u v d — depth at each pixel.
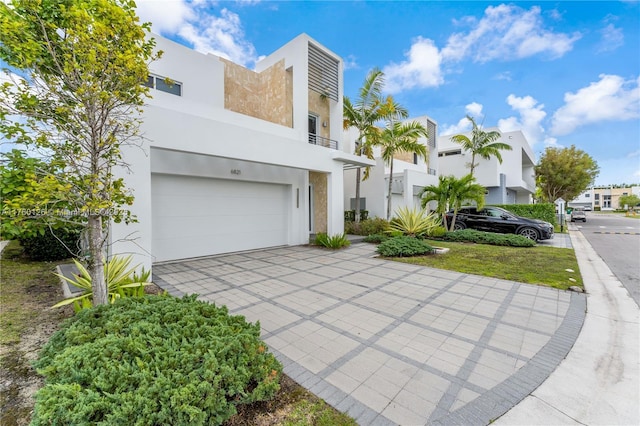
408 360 2.83
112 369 1.82
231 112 8.21
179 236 7.62
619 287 5.30
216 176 8.15
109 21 2.85
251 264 7.29
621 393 2.33
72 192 3.02
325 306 4.33
